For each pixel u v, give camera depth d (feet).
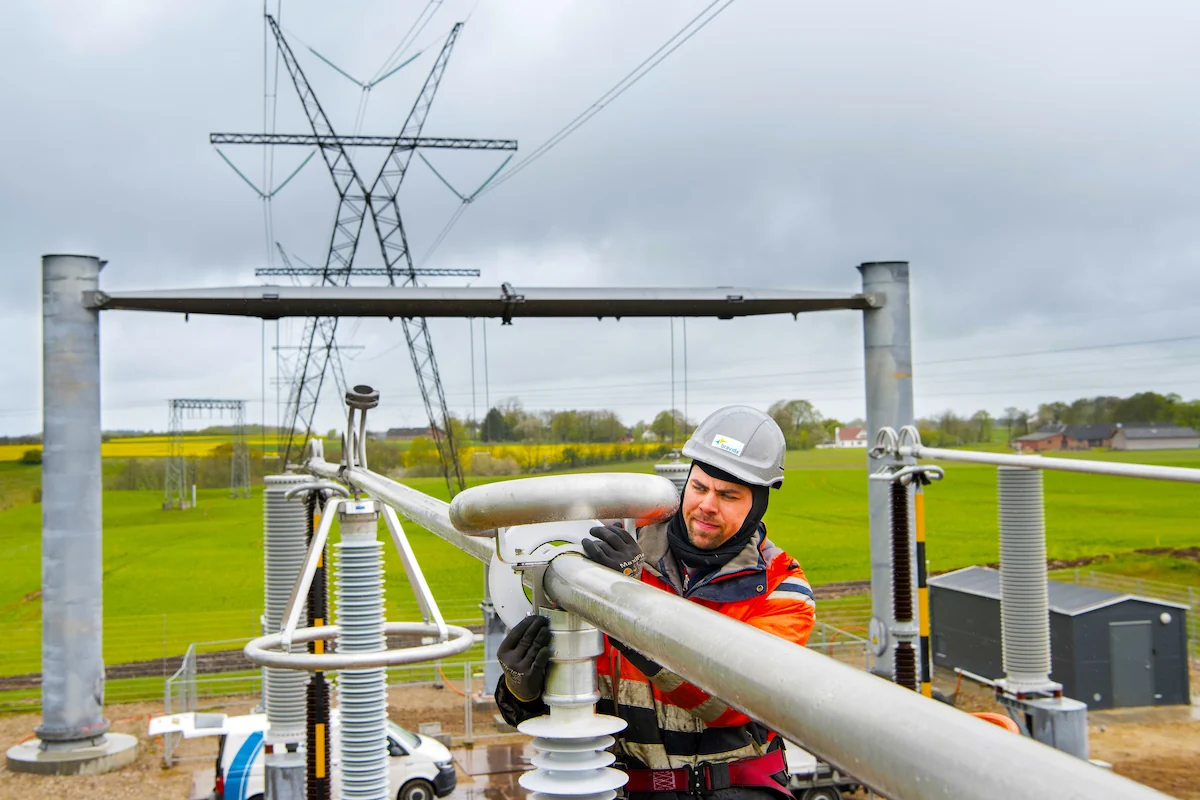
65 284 50.88
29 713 81.20
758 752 8.10
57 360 51.16
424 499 9.84
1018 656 49.14
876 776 2.42
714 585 8.29
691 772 7.86
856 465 307.99
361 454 17.34
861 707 2.50
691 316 50.44
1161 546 172.96
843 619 107.14
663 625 3.51
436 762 51.88
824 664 2.76
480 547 6.57
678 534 8.57
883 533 50.31
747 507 8.34
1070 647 68.95
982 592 74.13
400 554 14.20
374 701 16.92
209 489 321.11
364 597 15.62
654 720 7.91
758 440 8.38
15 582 177.27
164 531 225.35
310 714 22.85
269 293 47.26
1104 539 184.75
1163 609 69.92
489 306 47.70
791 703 2.72
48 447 52.19
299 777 34.83
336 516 15.74
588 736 4.96
